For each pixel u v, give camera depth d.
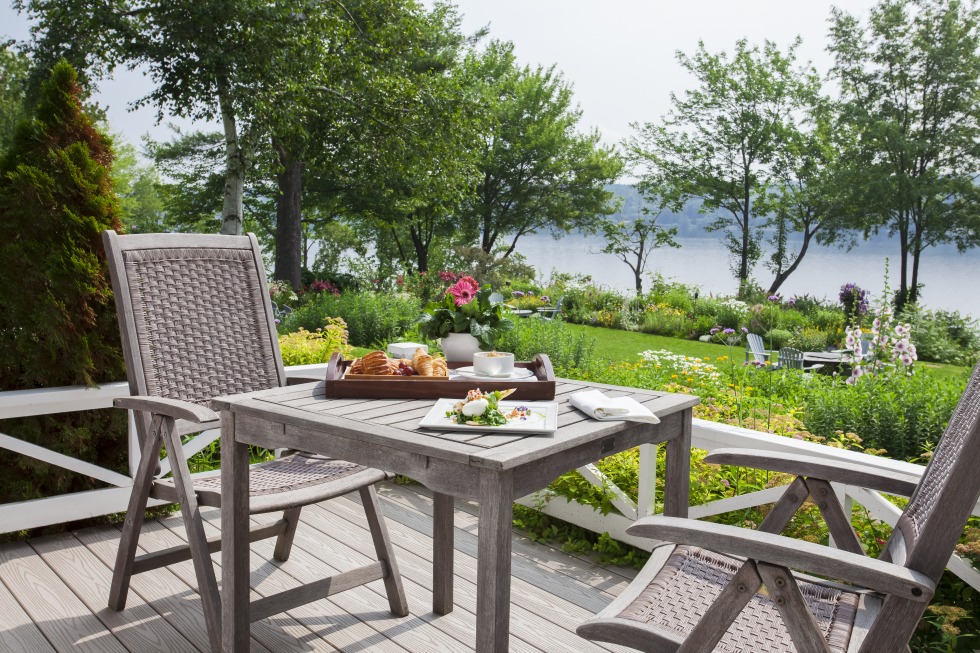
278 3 11.04
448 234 27.02
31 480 3.05
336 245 26.86
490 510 1.44
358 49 12.77
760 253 24.94
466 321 2.36
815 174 23.16
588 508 3.05
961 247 20.91
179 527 3.23
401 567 2.86
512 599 2.60
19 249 2.87
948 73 20.23
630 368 5.96
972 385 1.50
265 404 1.92
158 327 2.55
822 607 1.59
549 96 26.27
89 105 10.81
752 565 1.27
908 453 3.86
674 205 26.20
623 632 1.40
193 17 10.66
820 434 4.00
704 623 1.30
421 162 13.26
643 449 2.82
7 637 2.30
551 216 26.83
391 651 2.25
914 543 1.24
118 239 2.51
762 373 5.66
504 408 1.79
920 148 20.27
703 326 15.88
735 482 2.92
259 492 2.15
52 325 2.90
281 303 14.79
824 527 2.59
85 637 2.31
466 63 25.27
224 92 10.88
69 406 2.95
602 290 19.33
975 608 2.30
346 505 3.54
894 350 5.05
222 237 2.84
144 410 2.25
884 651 1.20
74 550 2.96
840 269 59.91
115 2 11.00
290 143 12.83
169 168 21.47
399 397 1.98
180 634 2.33
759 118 23.78
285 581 2.71
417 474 1.58
